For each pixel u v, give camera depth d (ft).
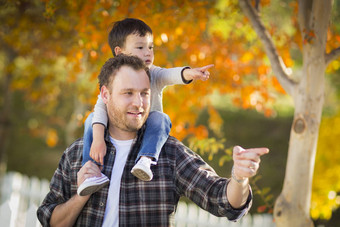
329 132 22.68
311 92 12.05
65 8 16.69
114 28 10.48
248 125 46.83
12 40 19.29
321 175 21.04
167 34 16.22
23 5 18.62
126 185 7.30
